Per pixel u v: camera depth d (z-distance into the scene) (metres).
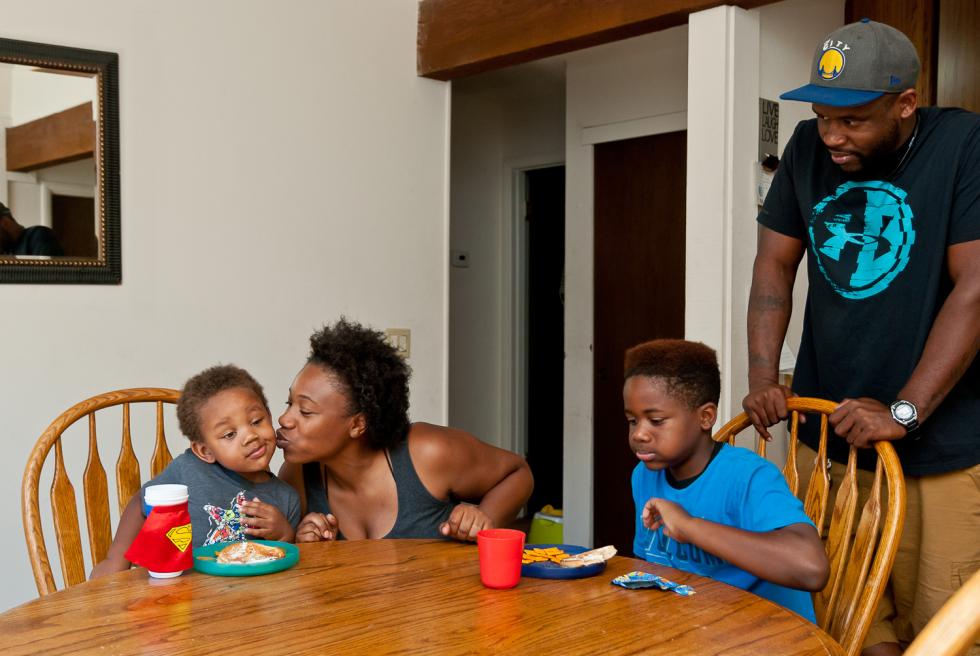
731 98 2.71
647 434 1.52
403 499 1.71
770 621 1.11
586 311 4.47
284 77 3.19
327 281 3.31
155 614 1.13
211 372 1.72
